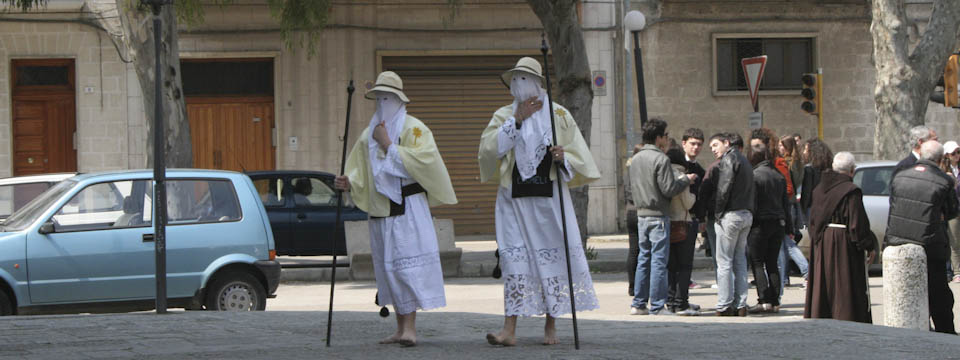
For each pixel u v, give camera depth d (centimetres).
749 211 1708
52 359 1064
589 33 3772
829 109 3844
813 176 2219
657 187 1688
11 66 3575
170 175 1784
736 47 3847
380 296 1197
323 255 2717
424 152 1152
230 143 3656
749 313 1788
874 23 3033
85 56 3572
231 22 3597
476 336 1270
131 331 1312
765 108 3838
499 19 3734
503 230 1156
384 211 1166
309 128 3638
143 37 2614
